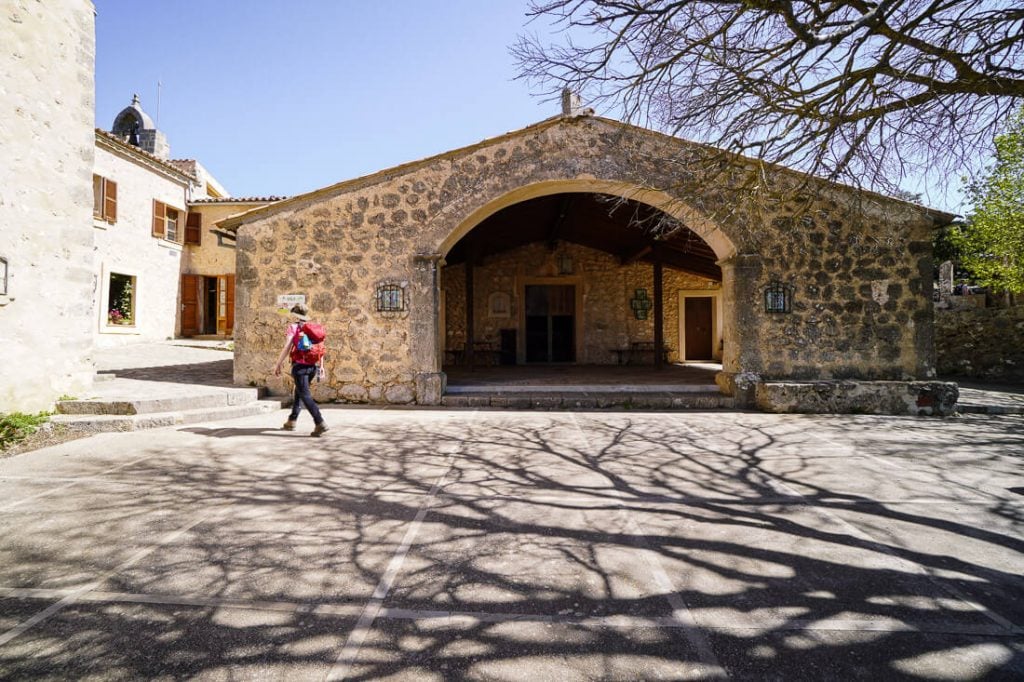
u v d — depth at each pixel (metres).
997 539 2.76
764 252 7.05
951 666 1.71
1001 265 10.37
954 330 11.39
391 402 7.19
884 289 7.02
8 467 3.92
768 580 2.30
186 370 8.89
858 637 1.88
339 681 1.60
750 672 1.67
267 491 3.44
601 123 7.18
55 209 5.43
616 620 1.97
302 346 5.19
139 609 2.00
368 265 7.24
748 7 2.99
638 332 14.47
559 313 14.72
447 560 2.47
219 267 15.32
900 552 2.60
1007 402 7.02
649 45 3.36
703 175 4.58
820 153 3.56
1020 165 8.93
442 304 14.52
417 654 1.75
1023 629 1.94
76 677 1.61
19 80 5.03
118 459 4.17
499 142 7.21
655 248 11.62
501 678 1.63
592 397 7.07
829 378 7.02
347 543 2.64
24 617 1.93
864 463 4.28
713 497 3.42
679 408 7.00
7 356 4.92
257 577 2.27
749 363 7.05
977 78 3.00
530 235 13.77
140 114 15.21
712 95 3.48
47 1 5.34
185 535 2.71
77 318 5.71
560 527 2.89
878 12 2.76
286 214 7.29
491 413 6.57
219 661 1.70
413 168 7.25
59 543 2.59
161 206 13.98
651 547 2.63
